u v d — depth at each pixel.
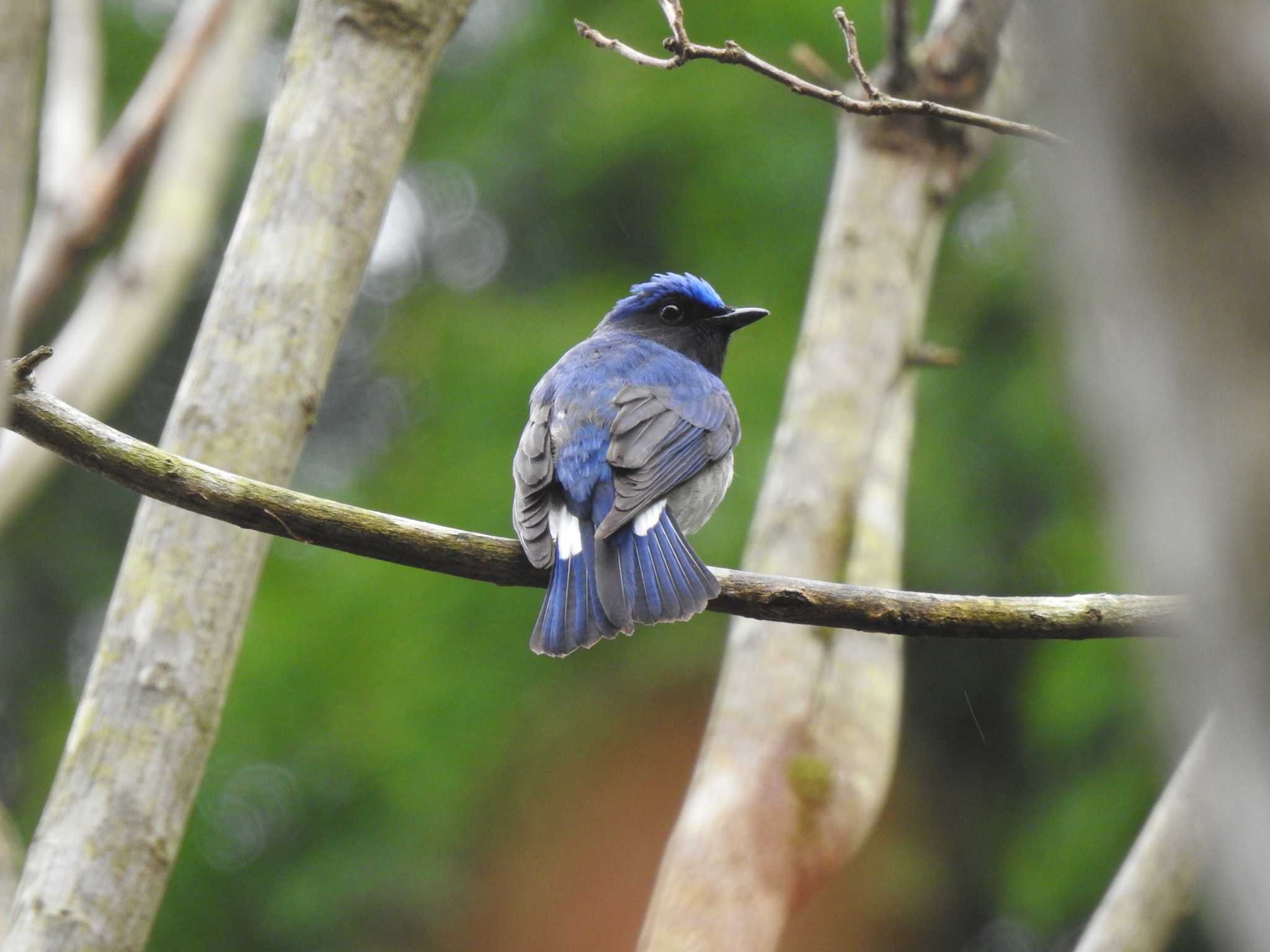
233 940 18.91
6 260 4.31
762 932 9.27
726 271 20.59
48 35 19.23
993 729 21.20
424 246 24.31
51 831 7.44
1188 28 2.92
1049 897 17.75
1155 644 3.23
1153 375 2.95
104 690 7.63
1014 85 11.40
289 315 8.09
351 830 18.64
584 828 19.45
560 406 9.90
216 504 7.41
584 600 8.38
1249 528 2.84
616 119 21.38
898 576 10.45
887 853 20.67
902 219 10.91
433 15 8.52
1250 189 2.88
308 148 8.30
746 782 9.56
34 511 23.31
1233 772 2.95
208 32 13.27
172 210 12.65
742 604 7.91
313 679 18.75
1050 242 3.30
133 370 12.30
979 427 19.61
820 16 20.70
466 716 18.45
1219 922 3.08
